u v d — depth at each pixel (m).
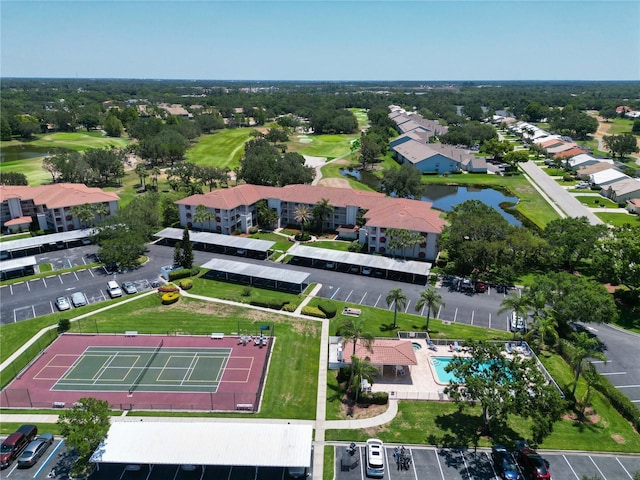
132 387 66.62
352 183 188.00
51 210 122.75
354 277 102.56
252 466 51.91
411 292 95.81
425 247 109.56
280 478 51.09
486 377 56.19
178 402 63.56
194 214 125.69
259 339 77.44
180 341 78.12
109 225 109.12
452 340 77.69
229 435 53.00
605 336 81.06
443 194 181.62
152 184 175.12
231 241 114.38
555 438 57.50
